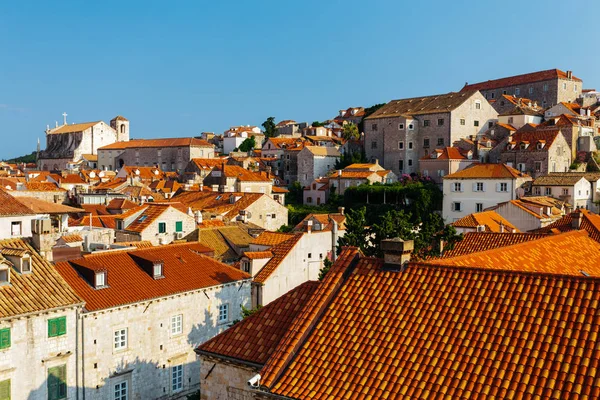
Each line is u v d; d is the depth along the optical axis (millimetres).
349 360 21781
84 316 38969
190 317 45812
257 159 171375
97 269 41500
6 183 109188
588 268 33125
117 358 40938
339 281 25859
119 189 128125
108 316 40375
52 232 46625
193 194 117500
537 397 17656
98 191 128250
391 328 22469
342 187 135500
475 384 18922
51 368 37344
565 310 20281
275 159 171500
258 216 101562
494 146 131000
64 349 38031
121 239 68625
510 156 123875
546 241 34656
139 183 144750
